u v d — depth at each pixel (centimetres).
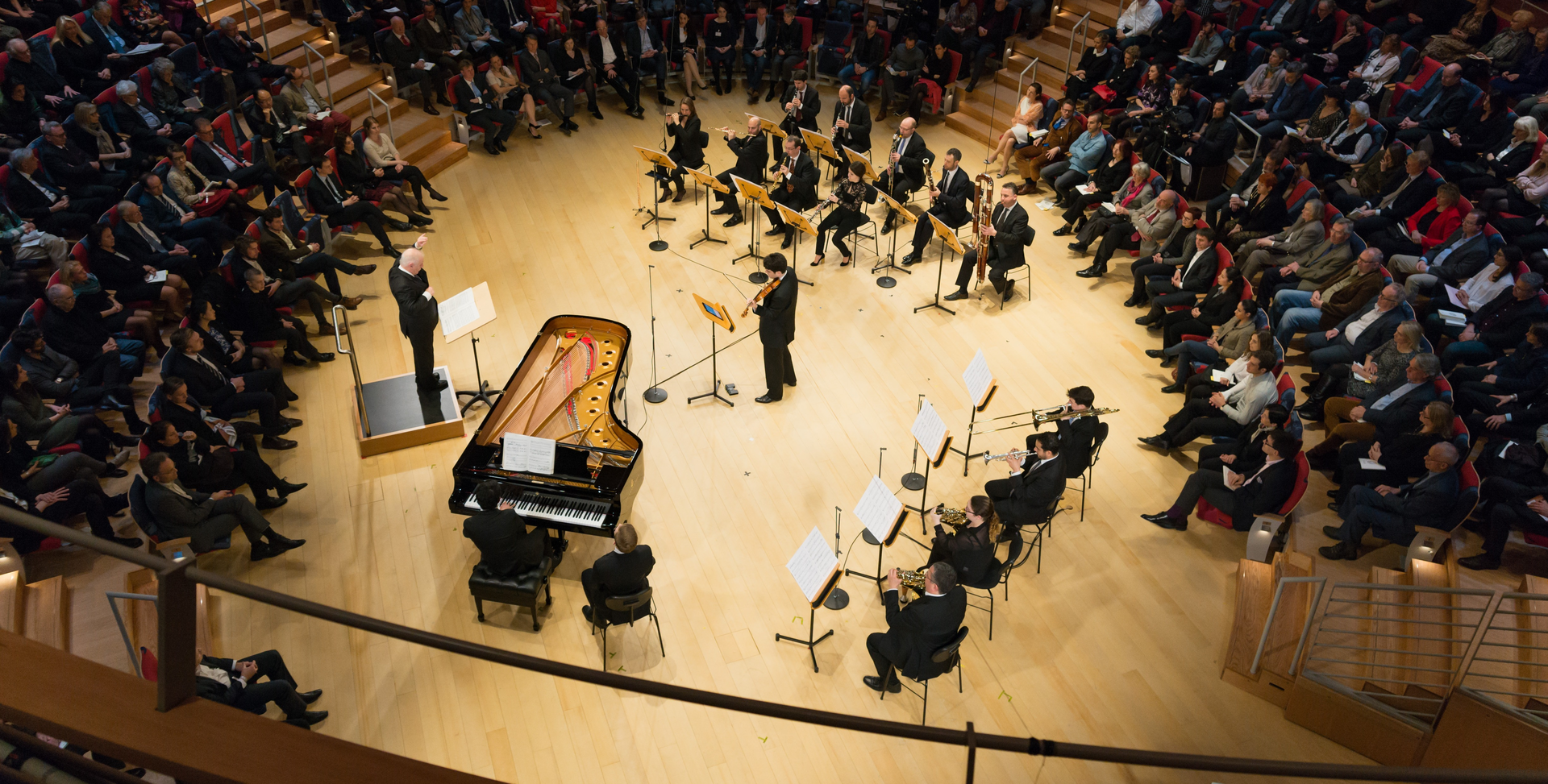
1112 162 1339
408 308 957
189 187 1130
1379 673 723
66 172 1073
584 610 788
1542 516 785
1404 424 876
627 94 1639
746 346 1130
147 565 196
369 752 202
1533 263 1028
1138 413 1038
